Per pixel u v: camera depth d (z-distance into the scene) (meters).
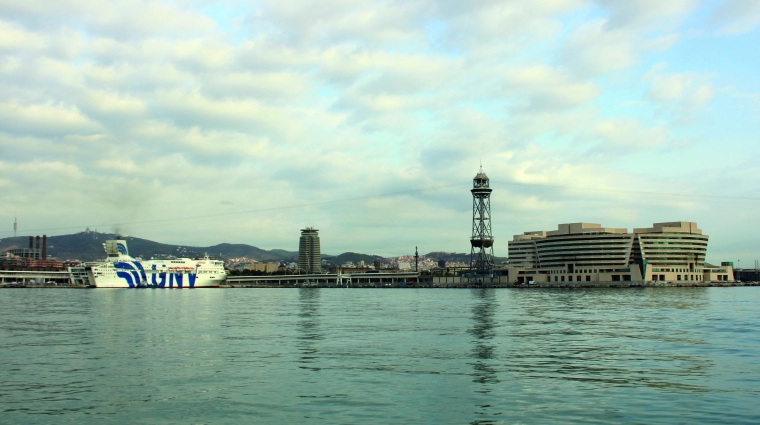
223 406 56.72
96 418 53.47
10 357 85.50
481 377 69.38
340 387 64.19
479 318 153.62
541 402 57.72
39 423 52.06
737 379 68.12
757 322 137.38
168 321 146.38
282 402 58.00
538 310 187.62
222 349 93.00
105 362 81.00
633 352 88.81
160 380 68.50
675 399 58.69
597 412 54.09
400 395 60.59
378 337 108.56
